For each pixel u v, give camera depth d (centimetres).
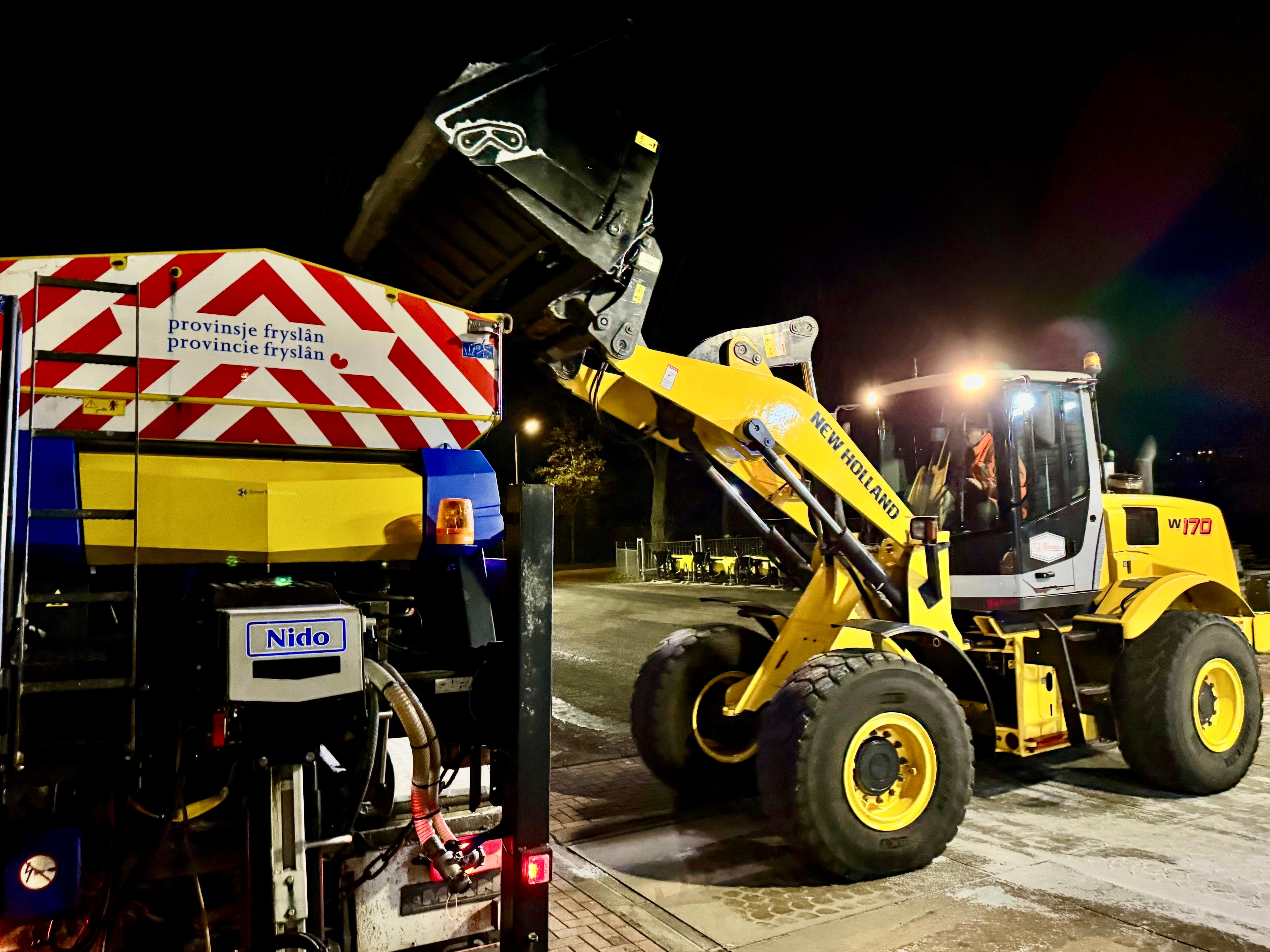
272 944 249
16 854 247
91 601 262
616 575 2986
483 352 360
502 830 283
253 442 318
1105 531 618
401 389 343
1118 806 556
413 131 358
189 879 285
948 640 502
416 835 291
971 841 496
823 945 375
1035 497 574
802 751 429
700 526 3928
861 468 526
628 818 542
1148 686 564
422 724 287
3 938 253
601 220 378
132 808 282
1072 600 583
